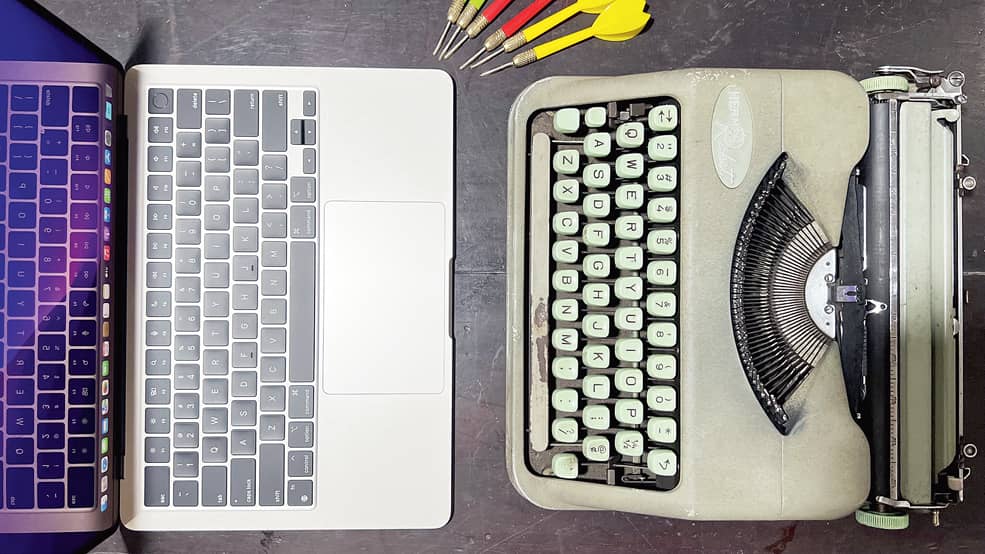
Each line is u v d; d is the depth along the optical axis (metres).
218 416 0.70
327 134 0.72
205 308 0.70
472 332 0.78
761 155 0.65
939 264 0.68
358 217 0.72
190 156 0.70
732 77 0.65
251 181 0.71
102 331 0.66
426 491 0.73
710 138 0.65
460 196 0.78
